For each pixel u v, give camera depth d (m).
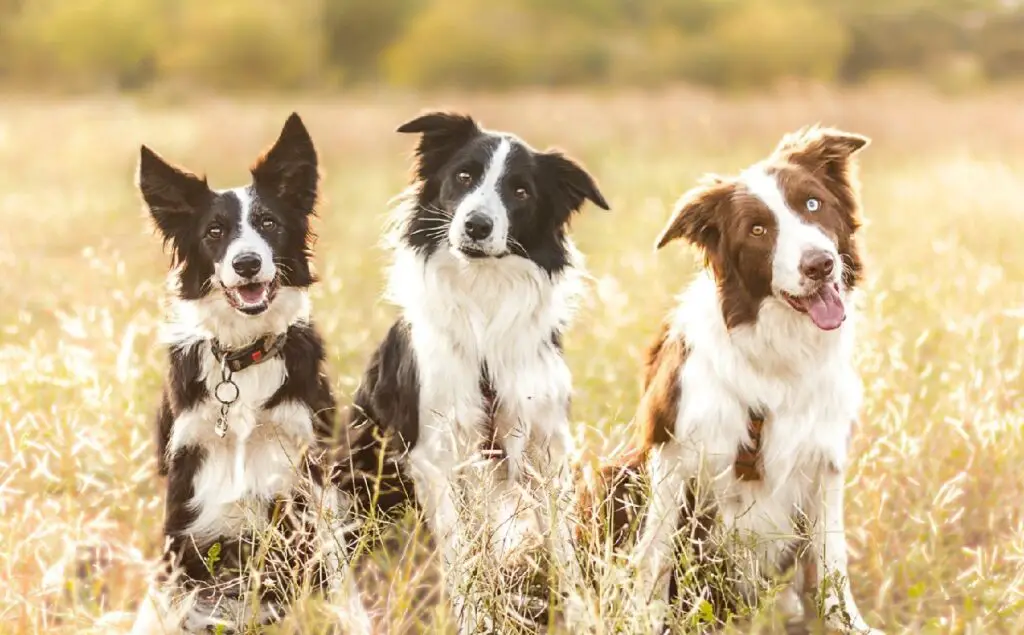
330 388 5.72
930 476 6.19
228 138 26.50
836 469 5.08
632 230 13.98
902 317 8.57
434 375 5.44
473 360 5.48
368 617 5.06
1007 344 7.89
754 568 4.72
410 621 4.71
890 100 35.84
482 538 4.69
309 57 69.12
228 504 5.18
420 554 5.57
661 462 5.12
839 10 67.62
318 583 5.19
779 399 4.96
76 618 4.71
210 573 5.07
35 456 5.96
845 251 5.02
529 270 5.59
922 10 68.12
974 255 11.52
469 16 66.62
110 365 7.07
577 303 6.06
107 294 8.84
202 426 5.18
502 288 5.53
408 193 5.92
